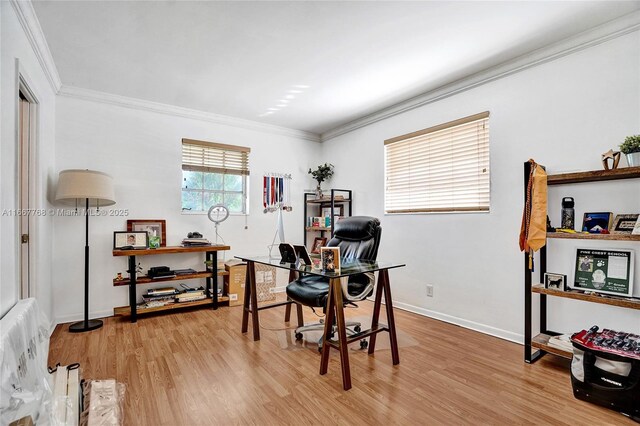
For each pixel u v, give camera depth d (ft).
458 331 9.75
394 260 12.54
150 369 7.22
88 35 7.71
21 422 3.57
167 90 11.05
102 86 10.71
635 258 6.96
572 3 6.60
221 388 6.43
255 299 9.18
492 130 9.50
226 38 7.89
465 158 10.28
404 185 12.35
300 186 16.12
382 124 13.25
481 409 5.73
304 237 16.14
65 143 10.64
